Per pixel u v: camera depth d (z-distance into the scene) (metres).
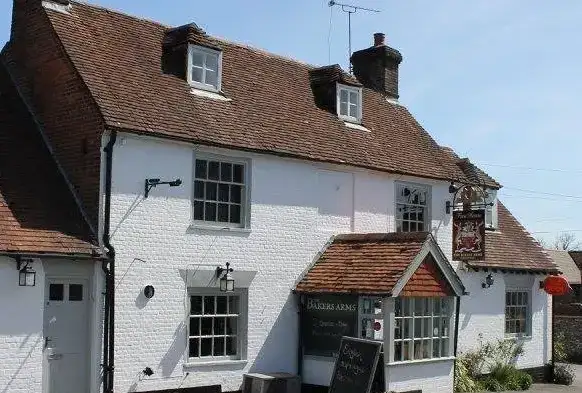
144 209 13.73
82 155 13.72
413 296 15.24
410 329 15.58
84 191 13.59
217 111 15.66
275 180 15.99
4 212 12.55
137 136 13.66
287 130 16.67
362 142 18.39
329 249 16.91
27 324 12.26
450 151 22.62
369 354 13.73
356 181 17.70
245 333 15.25
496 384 19.50
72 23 15.10
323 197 17.00
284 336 15.91
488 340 20.64
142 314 13.57
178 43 15.95
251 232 15.44
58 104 14.39
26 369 12.20
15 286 12.16
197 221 14.68
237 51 18.19
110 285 13.08
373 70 21.94
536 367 22.08
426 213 19.33
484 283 20.62
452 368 16.48
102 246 13.12
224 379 14.77
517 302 22.00
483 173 22.52
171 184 13.78
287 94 18.09
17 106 15.09
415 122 21.53
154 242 13.84
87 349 13.02
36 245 12.26
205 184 14.91
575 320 28.39
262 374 15.06
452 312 16.48
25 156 14.02
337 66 19.05
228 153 15.09
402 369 15.24
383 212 18.28
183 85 15.65
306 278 16.28
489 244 21.53
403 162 18.77
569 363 27.56
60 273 12.76
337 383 14.02
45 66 14.80
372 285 14.97
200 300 14.72
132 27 16.31
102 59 14.70
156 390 13.69
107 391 12.93
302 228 16.45
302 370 16.05
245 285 15.29
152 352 13.67
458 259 18.42
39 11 15.06
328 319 15.75
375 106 20.67
